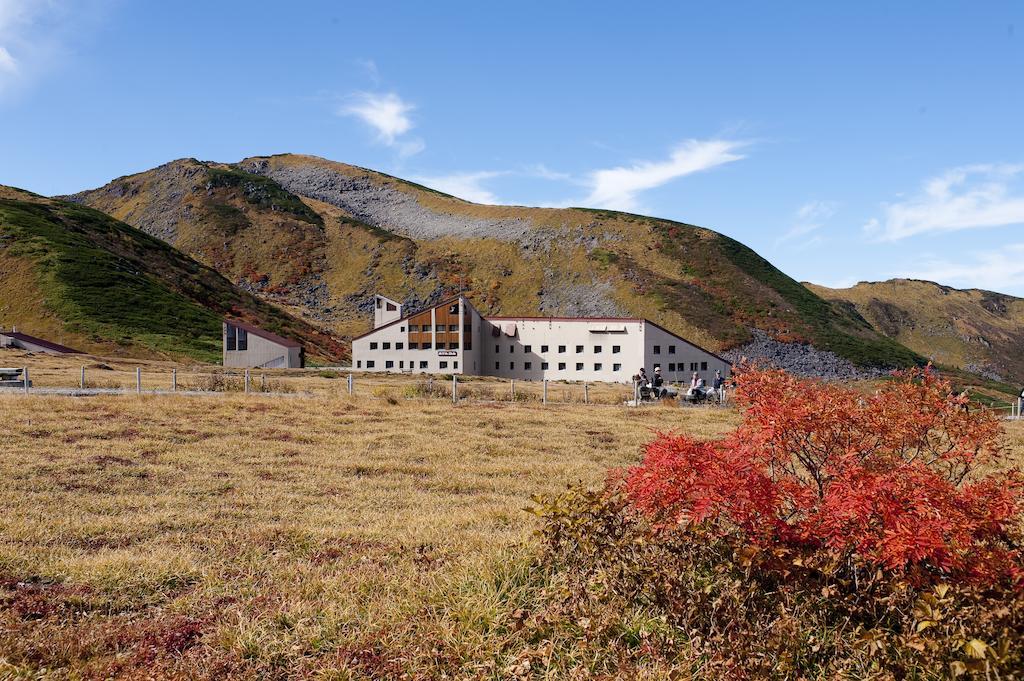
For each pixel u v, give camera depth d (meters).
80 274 111.12
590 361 92.50
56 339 92.38
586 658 5.27
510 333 94.62
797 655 5.13
